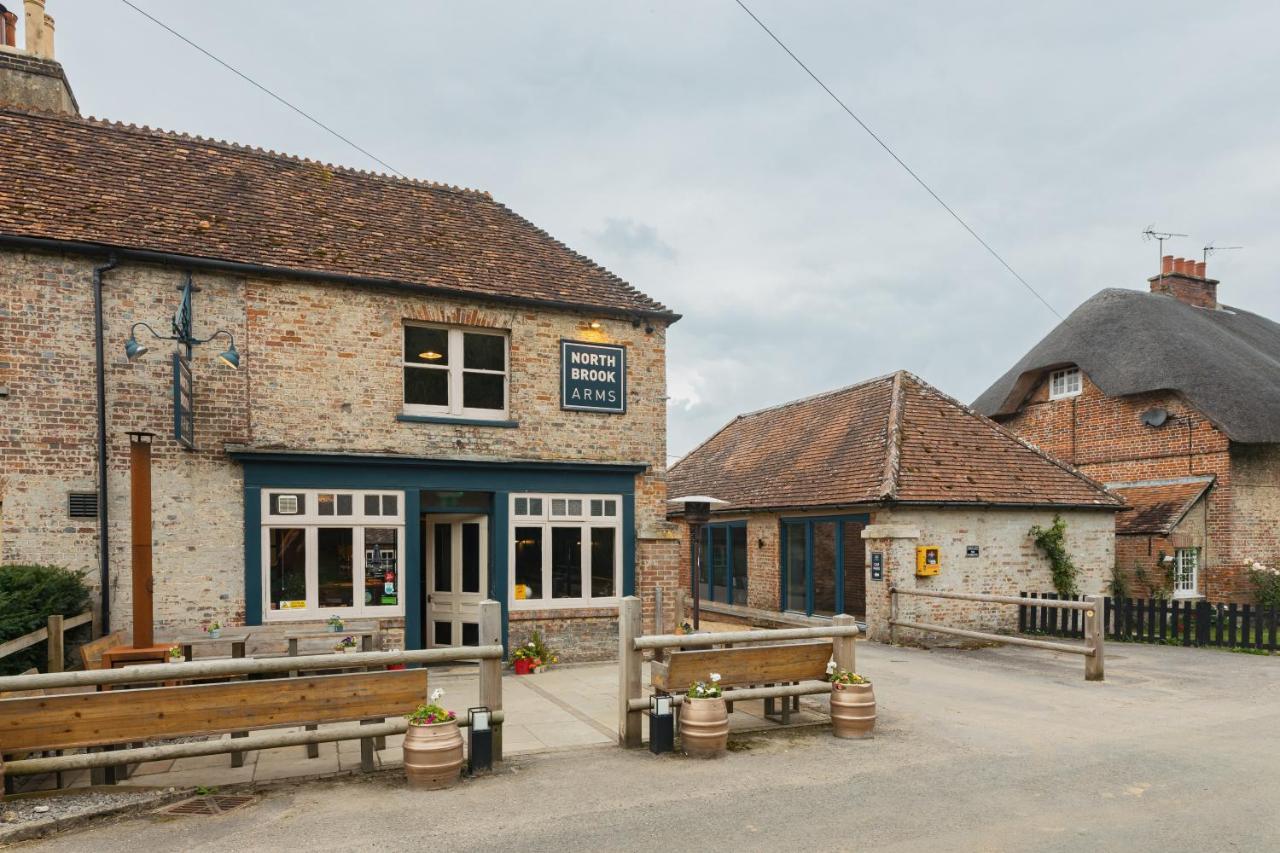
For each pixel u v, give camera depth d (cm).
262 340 1038
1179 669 1148
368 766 640
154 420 980
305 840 510
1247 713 875
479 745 646
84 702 553
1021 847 505
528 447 1187
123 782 608
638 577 1256
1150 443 1939
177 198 1096
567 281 1261
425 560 1230
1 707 538
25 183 1002
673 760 684
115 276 971
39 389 928
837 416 1886
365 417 1091
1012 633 1500
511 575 1173
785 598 1730
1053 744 743
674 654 718
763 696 751
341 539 1075
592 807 571
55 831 518
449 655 650
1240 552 1777
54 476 929
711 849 500
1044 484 1580
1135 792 609
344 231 1170
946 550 1466
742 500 1862
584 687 1002
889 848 503
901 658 1256
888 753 711
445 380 1166
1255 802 587
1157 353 1917
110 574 947
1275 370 1969
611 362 1246
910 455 1535
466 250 1241
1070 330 2158
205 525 995
